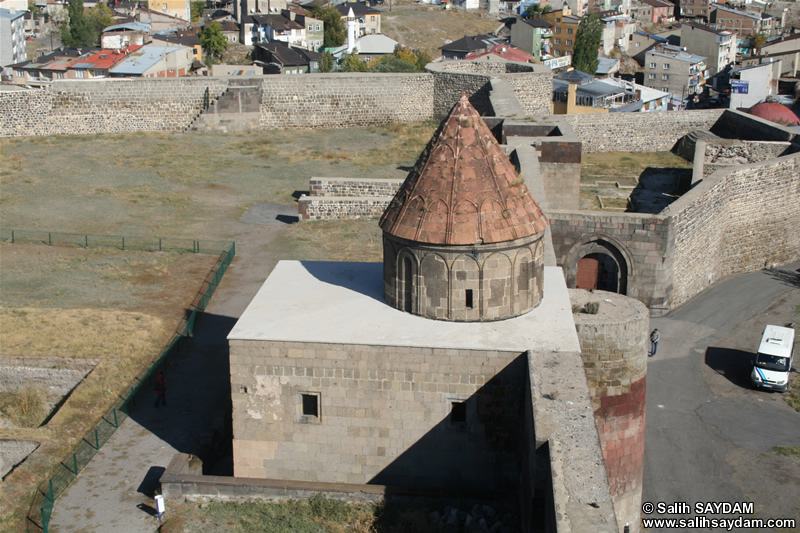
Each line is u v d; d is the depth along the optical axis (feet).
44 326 102.47
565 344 64.39
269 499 67.41
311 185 147.74
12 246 130.21
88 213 144.15
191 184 160.35
